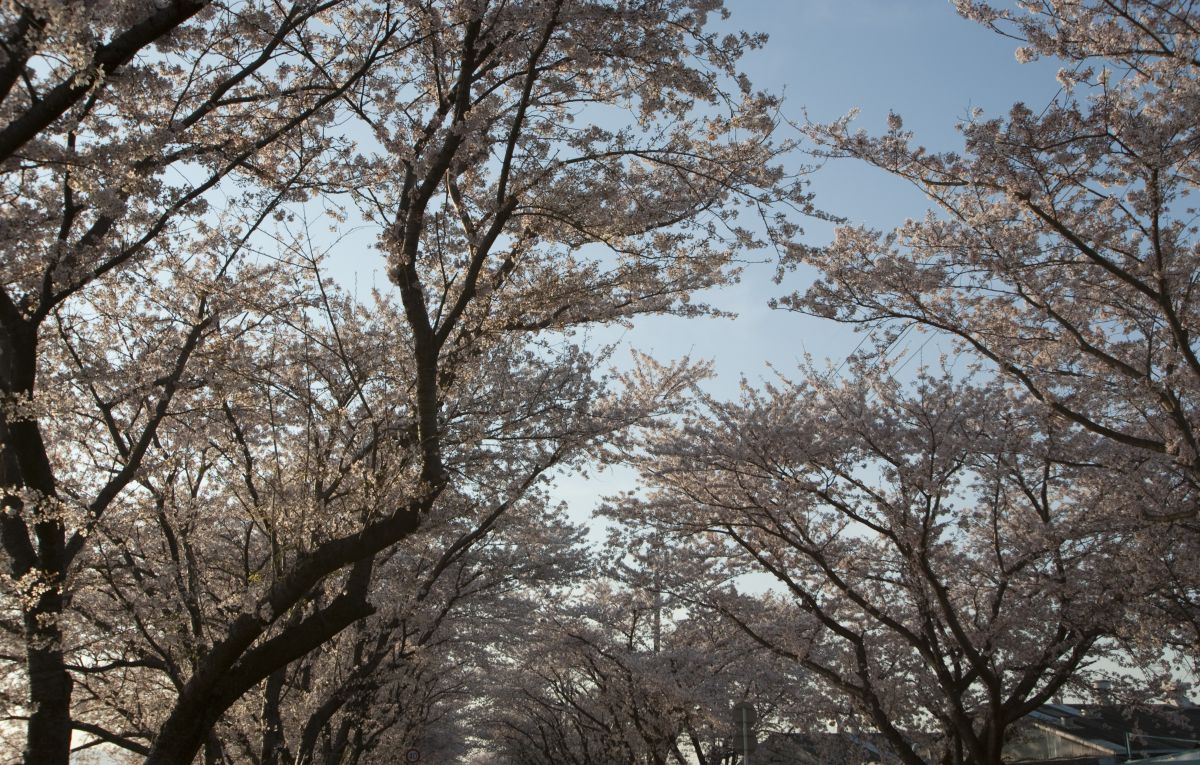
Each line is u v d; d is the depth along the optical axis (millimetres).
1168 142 9031
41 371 8688
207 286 8953
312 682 13648
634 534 16219
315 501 7402
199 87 7836
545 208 8336
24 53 4996
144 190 6898
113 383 9023
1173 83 9539
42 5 4504
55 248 6754
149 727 11539
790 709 18891
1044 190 10031
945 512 14305
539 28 7672
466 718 29641
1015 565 13852
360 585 7000
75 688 12336
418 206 7391
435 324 7820
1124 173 9906
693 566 17281
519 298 8945
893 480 13781
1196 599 13422
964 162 10469
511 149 7719
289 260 8109
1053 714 25422
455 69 8500
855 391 14742
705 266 9156
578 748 28078
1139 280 10164
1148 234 9828
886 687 16172
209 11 7301
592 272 9445
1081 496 14820
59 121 6461
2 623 9367
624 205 8570
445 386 7969
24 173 7328
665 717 19312
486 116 7570
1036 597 14031
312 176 8305
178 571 9625
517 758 34625
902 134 10578
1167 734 24734
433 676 19250
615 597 21422
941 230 11031
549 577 16969
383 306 12961
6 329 6676
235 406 10383
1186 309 10164
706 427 15031
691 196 8703
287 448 11047
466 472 12203
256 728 11203
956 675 14805
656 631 20516
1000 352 11531
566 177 8266
